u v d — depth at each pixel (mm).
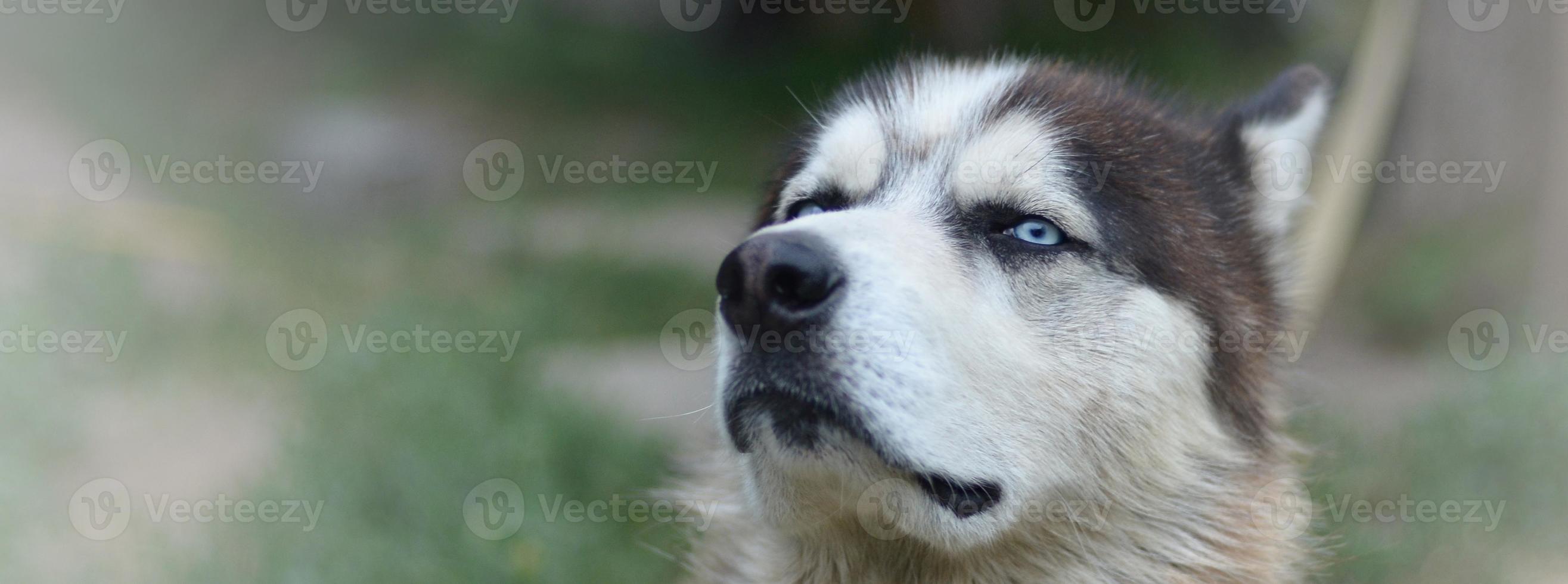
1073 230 3662
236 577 5523
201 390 8086
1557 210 8523
